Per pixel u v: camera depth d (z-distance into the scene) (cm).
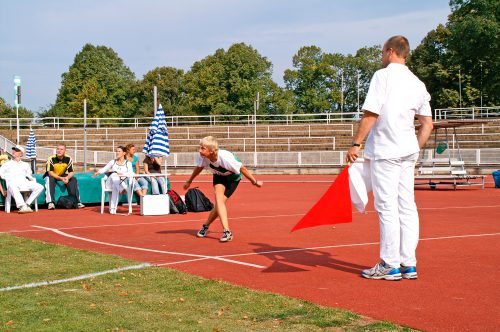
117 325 471
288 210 1463
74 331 456
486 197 1825
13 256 785
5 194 1455
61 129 4869
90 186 1622
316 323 471
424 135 654
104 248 865
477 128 4009
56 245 879
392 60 649
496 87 6072
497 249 826
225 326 465
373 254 796
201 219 1261
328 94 10025
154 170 1508
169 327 464
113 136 4741
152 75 8894
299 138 4291
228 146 4294
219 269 695
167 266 712
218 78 8400
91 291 585
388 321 477
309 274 668
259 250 833
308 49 10119
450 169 2195
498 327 461
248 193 2119
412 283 619
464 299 549
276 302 536
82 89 9188
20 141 4712
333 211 671
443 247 845
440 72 6812
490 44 5434
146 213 1355
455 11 5747
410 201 645
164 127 1502
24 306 529
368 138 653
